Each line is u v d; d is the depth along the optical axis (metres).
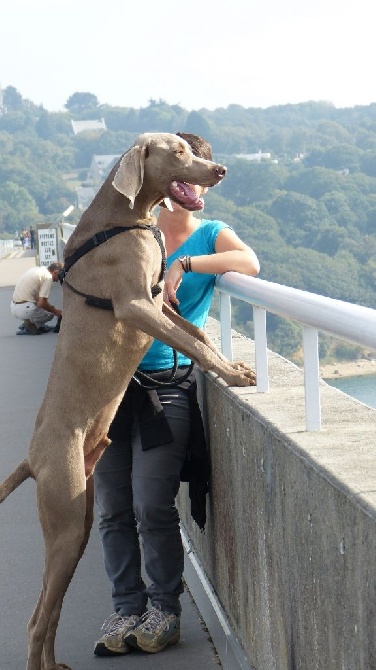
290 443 3.35
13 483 4.39
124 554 4.85
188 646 4.80
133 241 4.33
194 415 4.87
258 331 4.24
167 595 4.78
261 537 3.87
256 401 4.07
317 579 3.10
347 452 3.12
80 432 4.32
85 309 4.36
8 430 9.50
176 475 4.79
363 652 2.71
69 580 4.30
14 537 6.52
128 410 4.81
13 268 35.47
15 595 5.55
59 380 4.36
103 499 4.87
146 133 4.41
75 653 4.80
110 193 4.40
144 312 4.23
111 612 5.30
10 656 4.80
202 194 4.71
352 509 2.73
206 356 4.38
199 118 174.88
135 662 4.66
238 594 4.41
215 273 4.80
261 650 3.99
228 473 4.47
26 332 16.61
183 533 6.06
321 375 4.14
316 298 3.28
